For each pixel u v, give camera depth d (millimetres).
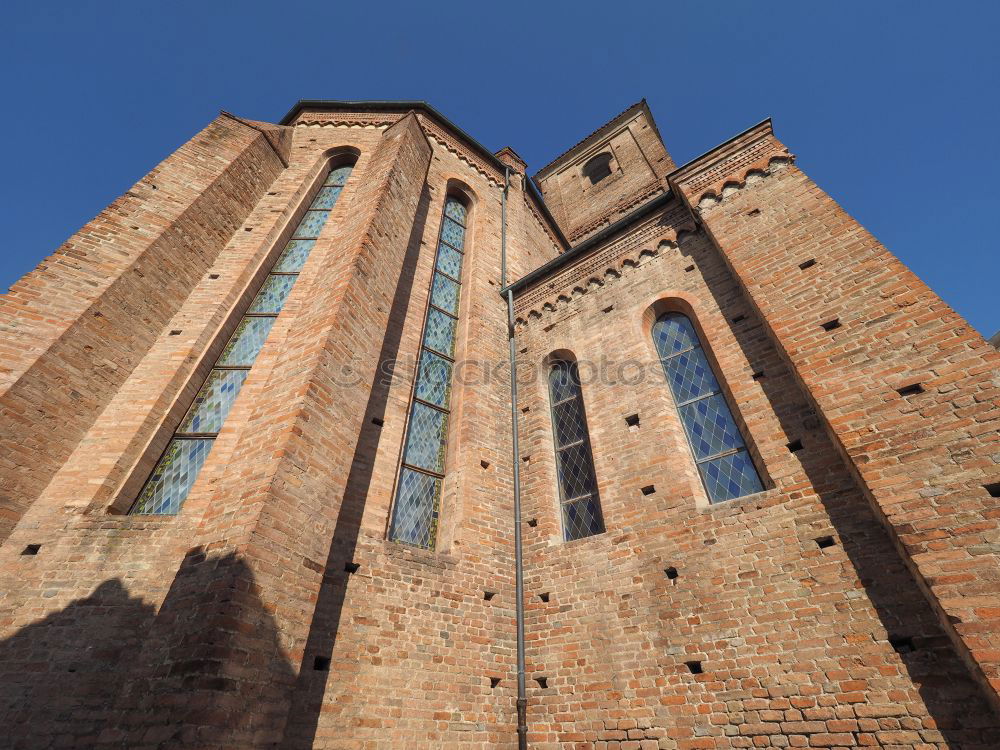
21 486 5664
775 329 6184
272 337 8188
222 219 9844
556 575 7156
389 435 7617
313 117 14289
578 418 8875
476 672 6301
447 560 6953
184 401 7387
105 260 7648
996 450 4195
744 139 8758
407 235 9586
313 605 4883
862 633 4598
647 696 5484
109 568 5379
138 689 3949
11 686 4492
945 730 3896
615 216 20828
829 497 5426
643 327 8781
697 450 7148
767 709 4730
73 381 6527
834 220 6699
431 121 14852
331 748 4812
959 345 4852
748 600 5363
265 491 4871
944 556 4023
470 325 10523
